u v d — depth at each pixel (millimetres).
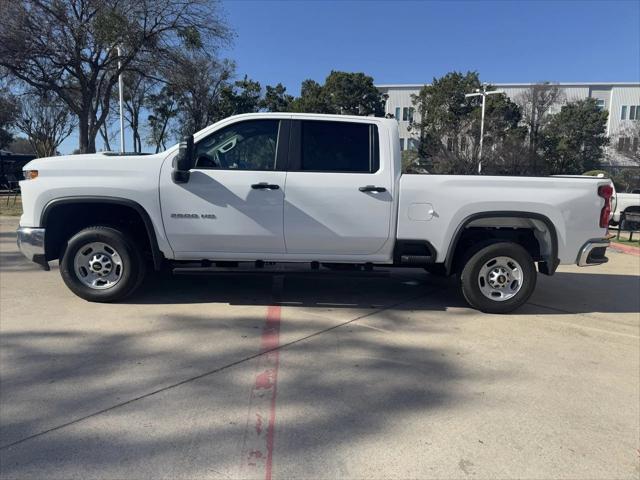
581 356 4527
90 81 19609
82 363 4066
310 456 2889
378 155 5418
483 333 5074
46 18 17406
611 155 52062
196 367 4043
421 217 5398
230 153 5402
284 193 5277
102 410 3338
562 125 47938
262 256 5520
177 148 5387
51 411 3309
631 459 2961
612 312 6023
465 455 2949
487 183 5422
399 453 2947
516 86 58094
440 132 39406
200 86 27750
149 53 19094
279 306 5801
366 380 3898
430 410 3459
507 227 5758
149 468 2740
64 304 5609
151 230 5355
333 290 6590
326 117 5445
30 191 5320
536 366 4266
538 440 3131
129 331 4805
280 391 3676
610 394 3779
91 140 20406
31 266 7617
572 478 2770
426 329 5148
